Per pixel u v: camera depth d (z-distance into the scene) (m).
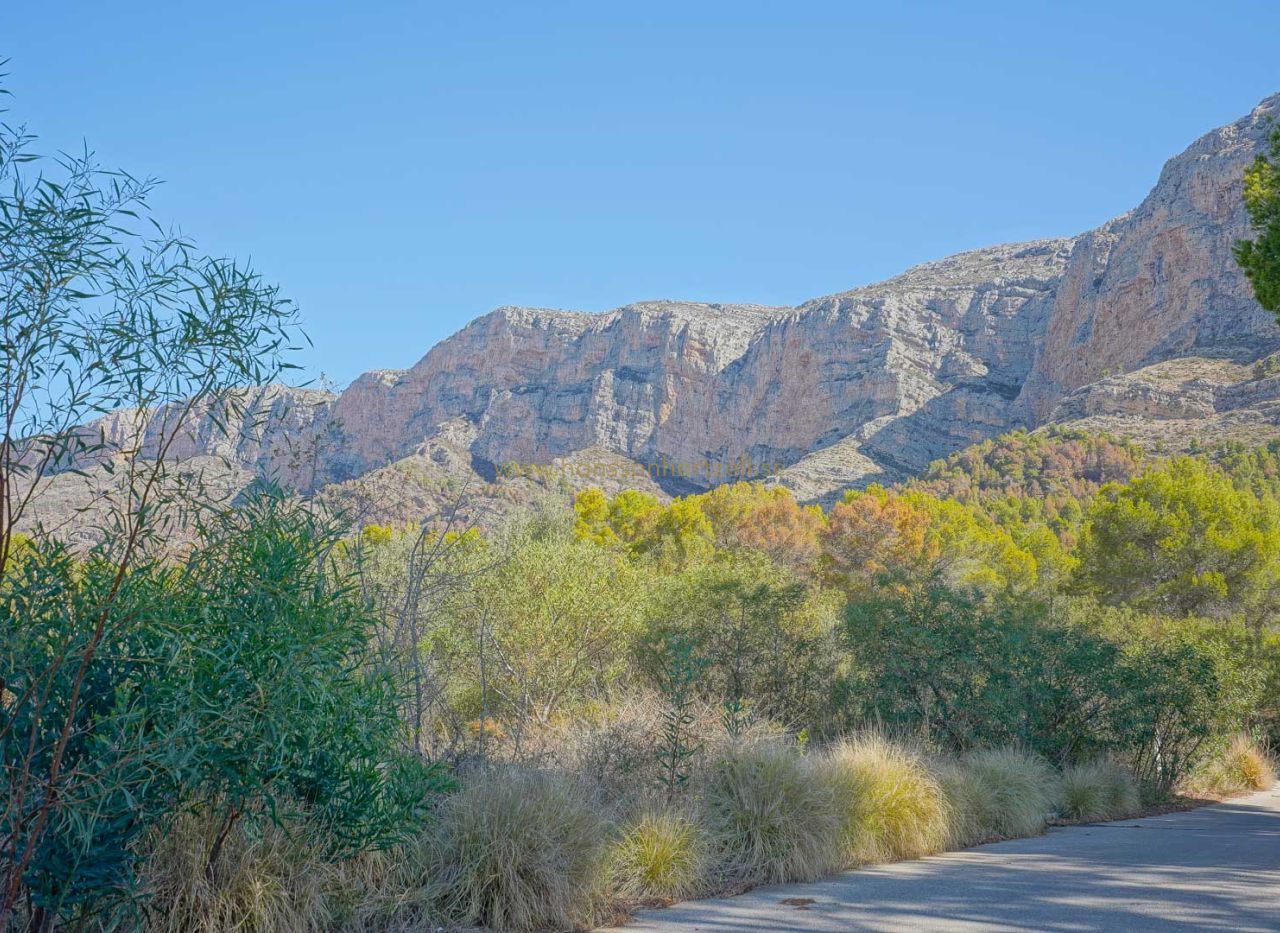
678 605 14.40
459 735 7.64
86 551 3.95
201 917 4.30
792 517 58.59
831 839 7.27
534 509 24.98
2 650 3.62
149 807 4.09
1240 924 5.35
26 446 3.55
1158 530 35.53
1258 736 24.27
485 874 5.31
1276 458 80.88
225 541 4.28
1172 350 150.12
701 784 7.39
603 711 9.31
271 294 4.09
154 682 3.93
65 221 3.59
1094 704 15.55
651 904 5.92
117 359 3.69
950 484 114.00
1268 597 33.44
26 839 3.78
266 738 4.06
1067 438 116.81
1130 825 11.86
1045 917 5.54
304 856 4.81
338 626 4.38
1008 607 15.83
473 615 11.89
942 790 9.27
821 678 14.16
